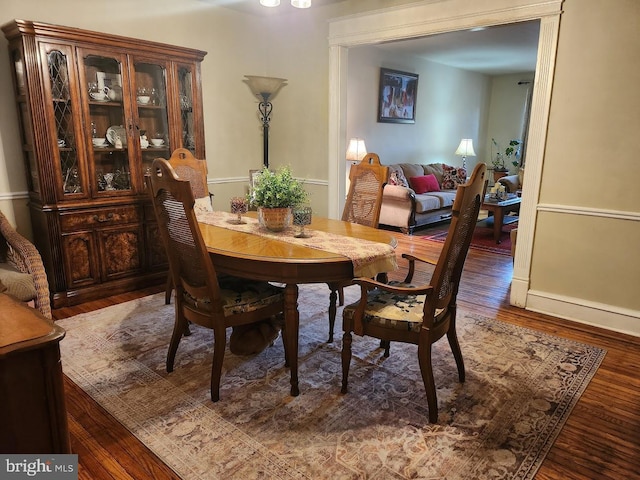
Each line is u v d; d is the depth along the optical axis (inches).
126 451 69.9
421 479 64.4
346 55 166.7
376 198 118.1
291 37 179.9
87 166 126.9
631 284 113.2
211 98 175.2
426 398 84.0
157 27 154.3
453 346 88.4
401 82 266.2
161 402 82.8
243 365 96.6
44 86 115.6
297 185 99.9
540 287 128.0
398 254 193.6
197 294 82.7
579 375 93.4
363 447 71.1
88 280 130.9
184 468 66.3
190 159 136.9
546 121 118.7
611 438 73.8
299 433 74.4
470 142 304.3
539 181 122.6
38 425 46.0
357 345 106.7
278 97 189.9
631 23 103.7
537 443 72.4
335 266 79.7
